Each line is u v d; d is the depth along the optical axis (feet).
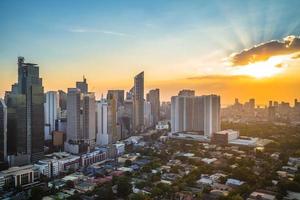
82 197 412.77
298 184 392.47
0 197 428.97
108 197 398.62
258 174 476.95
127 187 408.67
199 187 423.64
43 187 456.45
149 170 522.88
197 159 590.55
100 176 516.32
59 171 574.15
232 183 426.51
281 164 526.57
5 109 589.73
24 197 426.10
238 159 570.05
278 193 377.09
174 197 388.98
